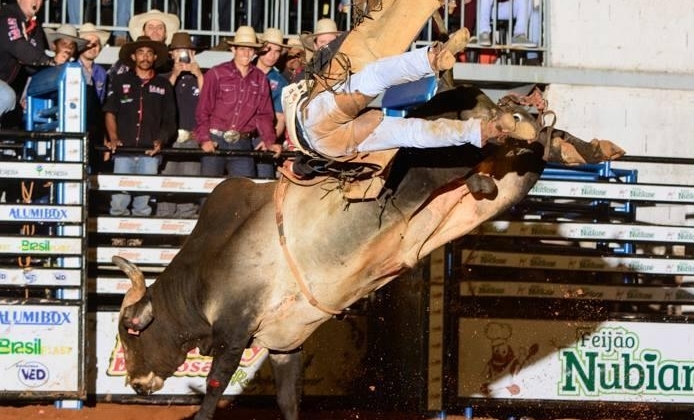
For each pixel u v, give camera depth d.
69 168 12.70
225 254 10.05
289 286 9.86
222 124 13.99
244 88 14.03
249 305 9.93
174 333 10.53
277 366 10.58
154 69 14.37
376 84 8.56
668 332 13.46
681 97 18.12
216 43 17.31
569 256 13.34
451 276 13.07
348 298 9.91
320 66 9.12
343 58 8.80
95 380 12.95
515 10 17.59
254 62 15.45
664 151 18.05
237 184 10.44
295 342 10.23
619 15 18.05
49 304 12.59
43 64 14.45
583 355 13.31
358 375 13.34
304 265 9.77
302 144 9.06
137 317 10.55
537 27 17.81
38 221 12.65
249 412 13.12
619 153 9.09
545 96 17.69
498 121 8.34
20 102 14.99
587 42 17.94
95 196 13.31
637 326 13.42
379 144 8.77
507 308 13.30
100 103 14.88
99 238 13.91
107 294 13.09
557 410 13.65
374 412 13.27
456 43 8.23
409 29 8.94
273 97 15.03
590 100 17.81
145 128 14.16
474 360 13.10
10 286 12.62
